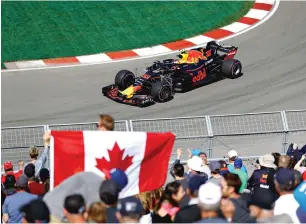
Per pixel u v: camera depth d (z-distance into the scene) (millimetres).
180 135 38500
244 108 50562
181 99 51969
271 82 55625
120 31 66125
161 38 65562
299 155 33469
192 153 30797
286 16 70188
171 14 70062
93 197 17922
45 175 26609
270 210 18344
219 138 40844
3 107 50719
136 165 23516
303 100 52188
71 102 51781
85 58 60938
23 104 51375
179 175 23688
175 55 62031
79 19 67375
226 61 55594
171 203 20703
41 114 49688
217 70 55812
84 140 22859
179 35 66312
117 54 62000
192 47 63750
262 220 18172
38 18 66625
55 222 17641
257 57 60906
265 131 40094
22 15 66812
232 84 55062
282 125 40406
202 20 69438
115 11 69562
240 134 39688
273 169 26719
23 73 57344
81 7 69500
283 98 52469
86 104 51344
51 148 22859
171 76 52188
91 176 18172
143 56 61594
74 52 61906
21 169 30438
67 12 68312
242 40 65000
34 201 16297
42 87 54594
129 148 23188
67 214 16359
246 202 19562
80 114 49500
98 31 65750
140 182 23672
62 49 62219
